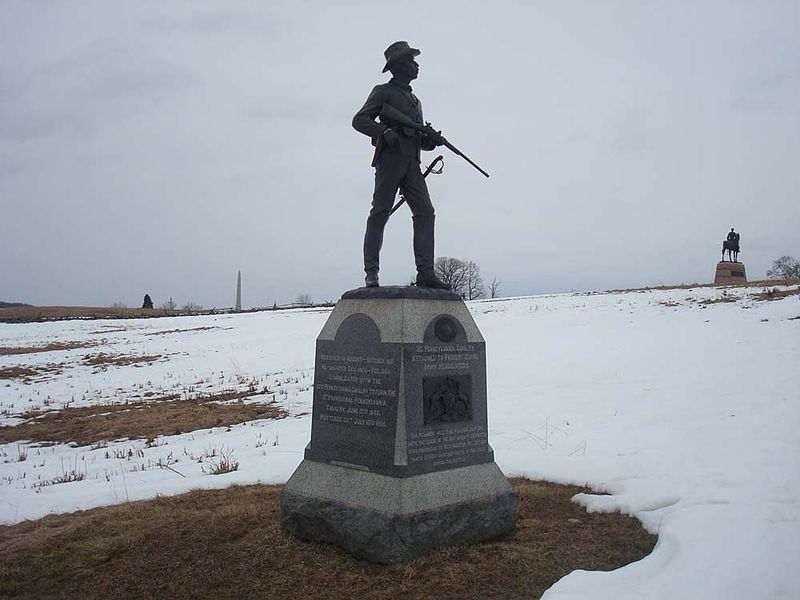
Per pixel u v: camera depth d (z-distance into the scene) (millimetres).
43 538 6848
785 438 9469
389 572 5668
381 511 5922
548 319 28312
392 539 5789
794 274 92938
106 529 6941
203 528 6832
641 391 14211
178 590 5441
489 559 5910
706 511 6559
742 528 6039
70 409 18141
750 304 25031
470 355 6742
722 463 8469
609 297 35031
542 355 20391
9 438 14828
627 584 5137
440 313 6605
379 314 6461
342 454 6527
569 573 5543
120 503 8141
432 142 7344
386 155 7078
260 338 33594
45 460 12094
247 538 6551
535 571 5648
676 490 7508
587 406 13250
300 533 6508
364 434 6359
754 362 15688
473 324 6875
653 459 8961
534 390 15656
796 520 6215
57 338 38562
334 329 6848
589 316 27688
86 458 12016
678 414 11797
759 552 5504
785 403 11680
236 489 8586
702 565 5305
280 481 9000
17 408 18594
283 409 16188
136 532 6766
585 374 16938
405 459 6047
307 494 6535
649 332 22156
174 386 21297
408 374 6180
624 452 9492
